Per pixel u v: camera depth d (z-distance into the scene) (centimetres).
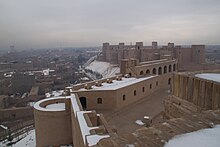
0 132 4900
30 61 19638
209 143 470
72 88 2634
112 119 2345
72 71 14300
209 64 6009
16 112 5941
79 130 1348
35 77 11138
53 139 2272
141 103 2994
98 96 2548
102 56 12838
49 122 2239
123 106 2708
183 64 6178
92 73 11712
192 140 490
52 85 9694
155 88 3562
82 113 1623
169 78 4031
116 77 3344
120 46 10731
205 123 592
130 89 2841
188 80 1054
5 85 9381
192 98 1024
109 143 507
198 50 6206
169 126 580
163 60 4844
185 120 618
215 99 870
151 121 2219
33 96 7519
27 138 4303
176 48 5991
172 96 1189
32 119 5794
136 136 530
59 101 2688
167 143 486
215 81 885
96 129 1248
